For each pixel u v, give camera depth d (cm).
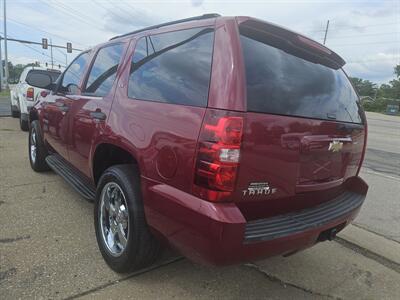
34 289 264
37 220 384
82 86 391
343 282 313
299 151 242
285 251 237
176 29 272
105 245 302
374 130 1989
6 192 466
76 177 409
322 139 259
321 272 327
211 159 207
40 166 551
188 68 243
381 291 304
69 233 357
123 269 286
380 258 363
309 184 259
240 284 295
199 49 240
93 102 343
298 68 265
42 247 326
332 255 362
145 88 278
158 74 270
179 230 226
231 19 232
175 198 225
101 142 313
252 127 212
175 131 229
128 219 273
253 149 213
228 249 207
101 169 348
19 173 556
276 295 285
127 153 301
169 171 231
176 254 328
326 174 276
